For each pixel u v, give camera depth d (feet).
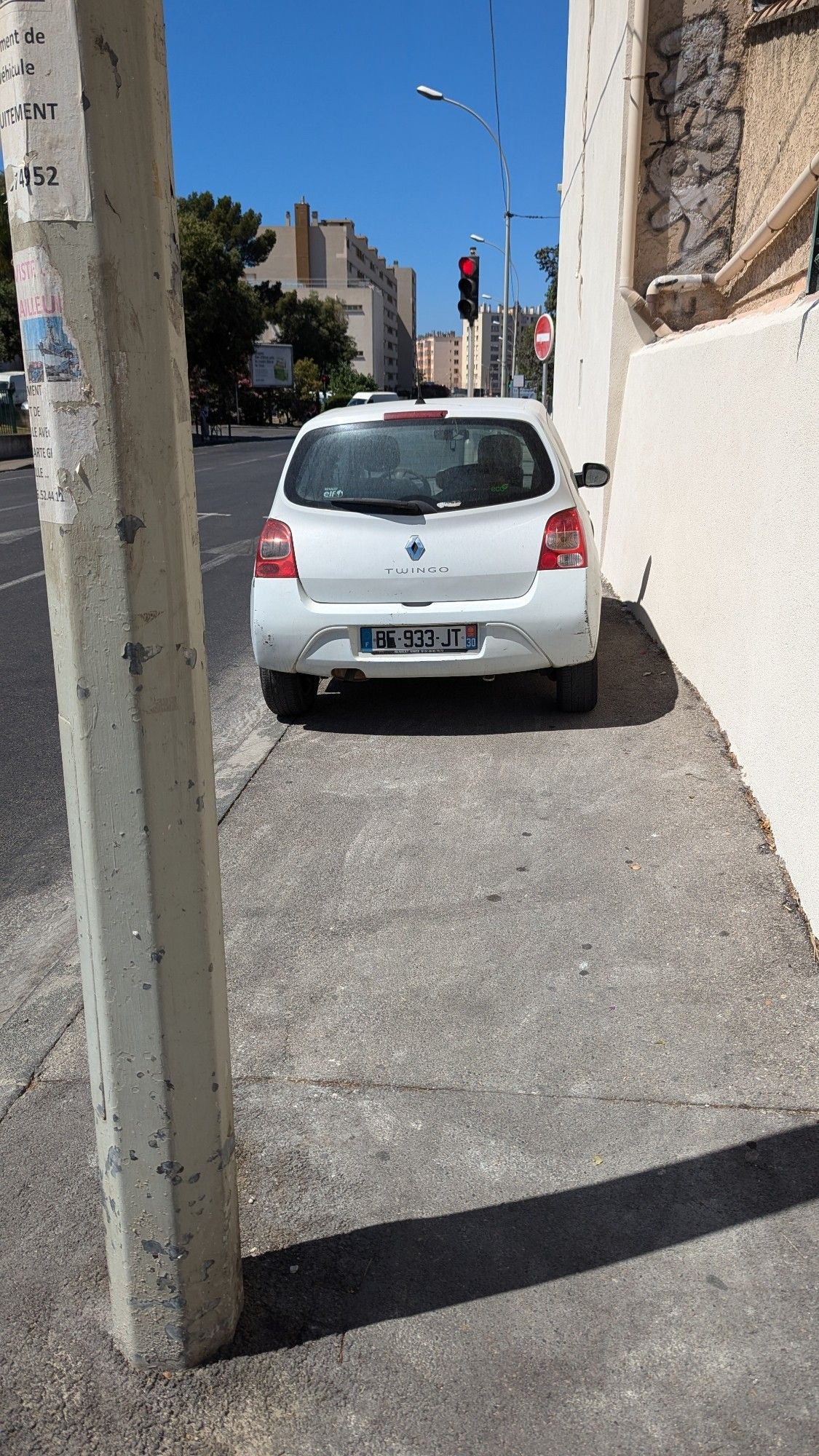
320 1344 6.17
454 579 16.03
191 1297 5.87
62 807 15.20
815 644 10.85
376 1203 7.27
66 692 5.03
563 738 16.31
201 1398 5.87
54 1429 5.73
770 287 22.04
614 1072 8.53
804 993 9.43
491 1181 7.43
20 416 113.39
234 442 164.86
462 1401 5.80
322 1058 8.86
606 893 11.41
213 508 56.08
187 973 5.39
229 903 11.60
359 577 16.21
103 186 4.48
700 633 17.30
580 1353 6.06
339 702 19.33
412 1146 7.79
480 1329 6.24
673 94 24.67
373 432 16.70
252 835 13.38
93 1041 5.49
